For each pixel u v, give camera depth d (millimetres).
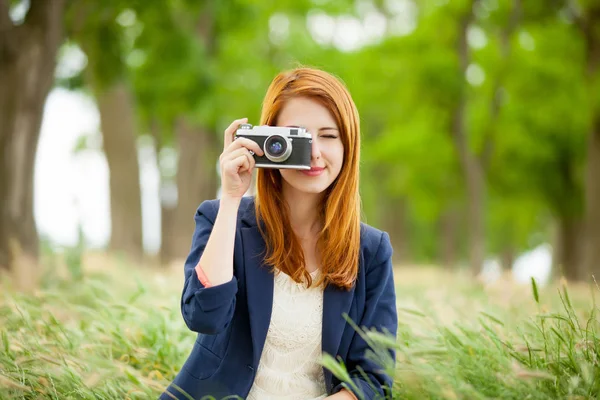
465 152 17281
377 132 23984
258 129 2377
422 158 20422
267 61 18875
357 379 2395
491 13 17297
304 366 2502
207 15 14742
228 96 17672
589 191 15930
